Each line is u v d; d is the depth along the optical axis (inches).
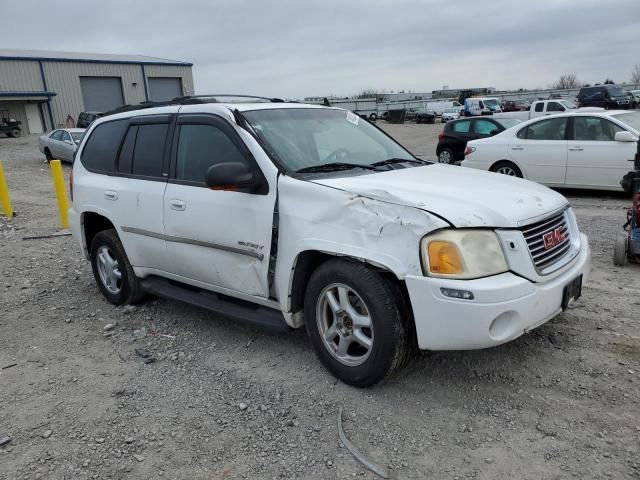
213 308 166.9
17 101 1617.9
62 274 260.8
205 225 160.6
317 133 169.6
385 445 118.3
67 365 165.6
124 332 187.9
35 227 382.6
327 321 143.3
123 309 208.2
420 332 124.0
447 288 118.2
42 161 906.7
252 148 151.5
